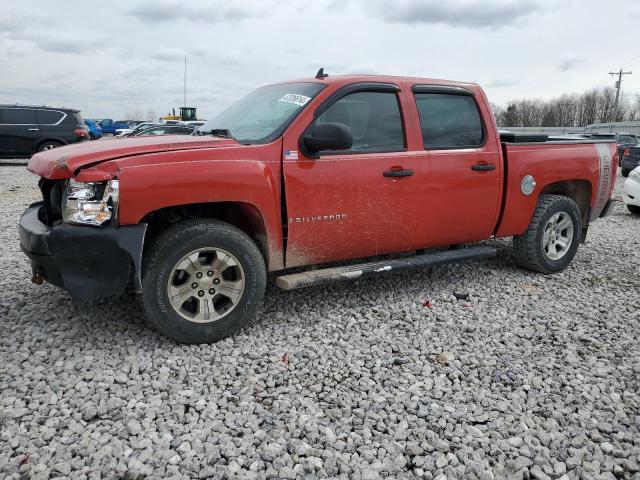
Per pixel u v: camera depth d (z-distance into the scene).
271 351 3.74
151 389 3.21
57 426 2.84
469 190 4.86
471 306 4.72
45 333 3.91
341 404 3.12
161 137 4.14
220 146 3.80
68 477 2.47
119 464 2.55
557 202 5.52
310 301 4.73
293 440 2.75
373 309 4.56
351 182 4.20
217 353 3.69
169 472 2.51
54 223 3.65
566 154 5.57
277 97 4.46
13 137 17.48
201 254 3.73
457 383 3.38
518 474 2.57
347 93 4.26
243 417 2.96
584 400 3.22
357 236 4.35
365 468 2.58
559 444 2.80
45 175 3.53
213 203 3.92
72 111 18.25
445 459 2.66
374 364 3.62
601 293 5.17
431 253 5.02
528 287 5.27
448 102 4.86
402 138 4.54
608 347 3.94
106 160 3.47
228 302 3.91
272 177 3.87
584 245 7.31
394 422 2.97
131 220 3.41
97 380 3.29
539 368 3.60
